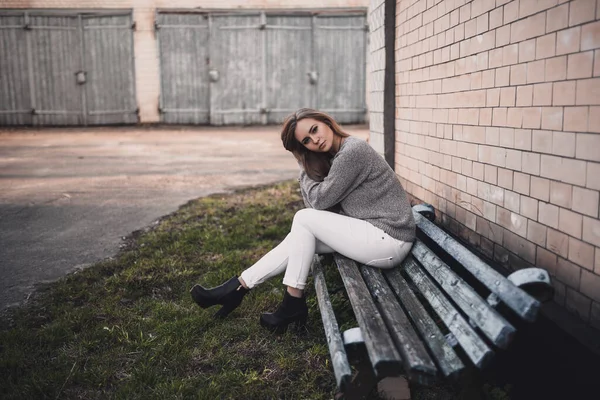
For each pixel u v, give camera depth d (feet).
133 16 48.08
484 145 9.75
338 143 9.82
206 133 44.88
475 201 10.28
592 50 6.63
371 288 8.76
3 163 30.04
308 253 9.65
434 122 12.30
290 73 49.70
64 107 49.14
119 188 23.65
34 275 13.39
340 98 50.24
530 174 8.21
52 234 16.83
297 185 23.65
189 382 8.59
